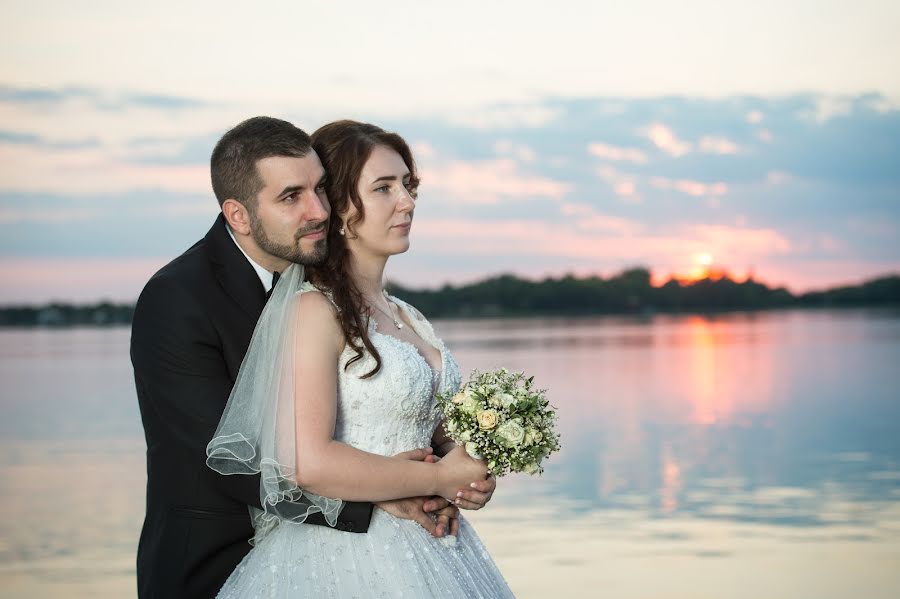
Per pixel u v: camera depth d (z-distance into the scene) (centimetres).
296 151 266
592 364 1731
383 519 260
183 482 281
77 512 722
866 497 754
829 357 1825
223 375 282
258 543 276
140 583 293
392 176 271
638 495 764
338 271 266
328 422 249
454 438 258
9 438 1038
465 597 261
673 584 549
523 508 727
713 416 1166
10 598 536
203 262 290
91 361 1994
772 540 640
